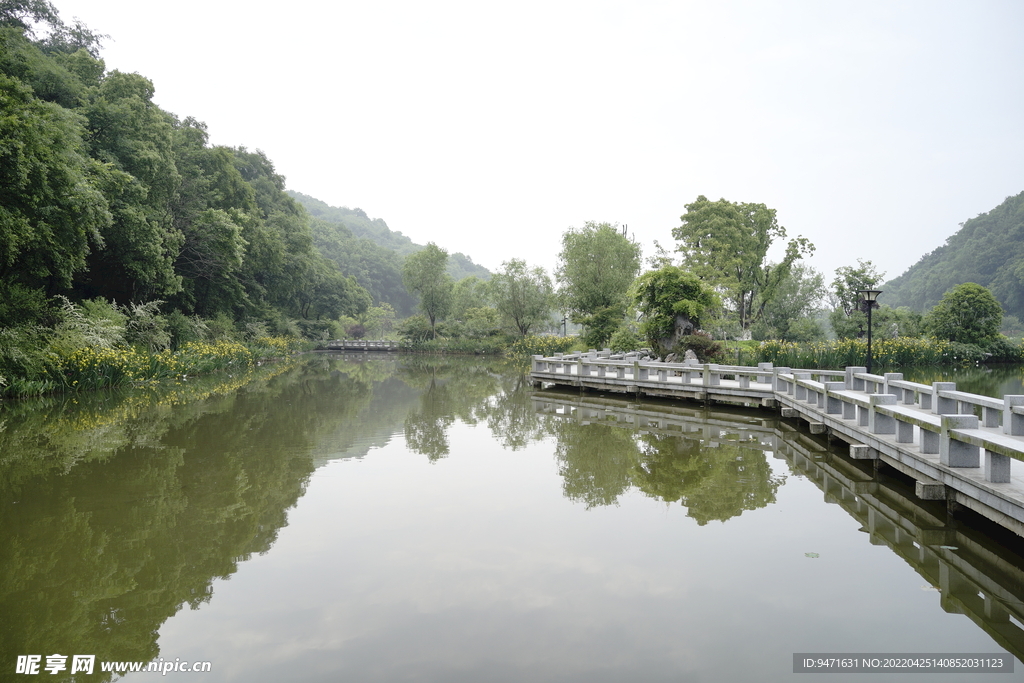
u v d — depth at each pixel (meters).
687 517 6.64
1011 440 5.36
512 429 12.16
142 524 6.44
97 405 14.65
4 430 11.42
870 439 8.16
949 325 28.70
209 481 8.09
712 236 33.25
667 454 9.70
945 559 5.49
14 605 4.71
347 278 62.72
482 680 3.71
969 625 4.35
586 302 28.44
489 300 50.25
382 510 6.92
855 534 6.10
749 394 13.70
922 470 6.66
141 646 4.12
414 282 49.34
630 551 5.70
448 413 14.43
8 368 14.27
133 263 21.23
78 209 15.35
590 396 17.41
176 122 32.56
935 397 8.41
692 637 4.20
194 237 27.69
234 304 33.91
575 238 28.75
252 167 45.66
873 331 30.38
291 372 27.11
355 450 10.10
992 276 64.25
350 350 50.81
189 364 22.08
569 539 6.02
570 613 4.54
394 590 4.93
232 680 3.73
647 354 21.78
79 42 25.41
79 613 4.59
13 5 21.62
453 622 4.42
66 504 7.07
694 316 20.02
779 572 5.23
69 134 16.28
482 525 6.42
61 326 16.14
